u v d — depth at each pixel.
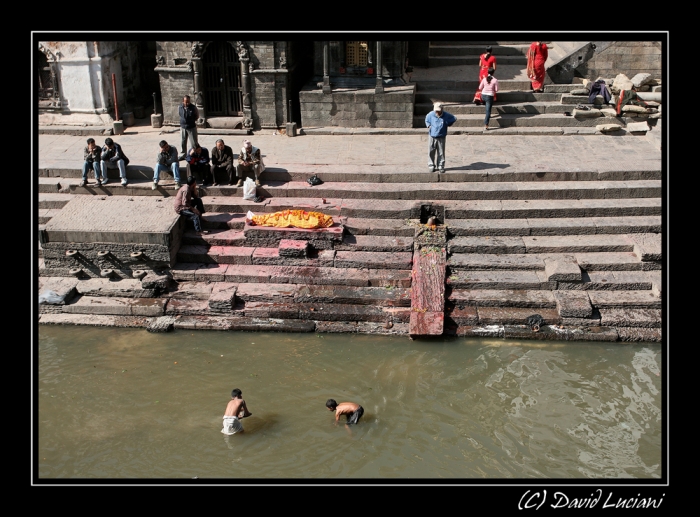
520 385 14.16
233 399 13.14
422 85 21.91
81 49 20.91
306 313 15.84
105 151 18.17
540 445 12.78
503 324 15.59
